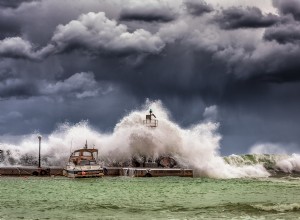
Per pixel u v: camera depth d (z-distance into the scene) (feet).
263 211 102.94
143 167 218.79
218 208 108.37
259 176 229.04
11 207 111.55
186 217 97.45
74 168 187.62
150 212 103.96
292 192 143.64
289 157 270.87
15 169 198.59
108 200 125.70
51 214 101.55
